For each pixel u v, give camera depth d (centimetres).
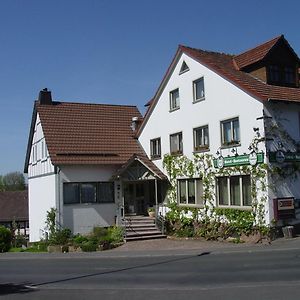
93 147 3092
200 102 2655
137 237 2617
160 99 3055
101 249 2347
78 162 2920
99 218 2972
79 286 1322
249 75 2516
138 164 2973
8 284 1420
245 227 2286
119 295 1155
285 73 2494
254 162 2228
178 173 2831
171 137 2938
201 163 2628
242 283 1232
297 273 1338
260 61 2422
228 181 2430
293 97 2303
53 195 2931
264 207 2178
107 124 3350
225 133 2469
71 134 3134
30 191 3575
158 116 3072
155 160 3086
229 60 2731
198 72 2678
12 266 1867
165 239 2616
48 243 2605
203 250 2047
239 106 2345
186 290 1180
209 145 2570
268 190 2169
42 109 3247
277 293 1079
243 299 1034
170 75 2952
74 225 2892
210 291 1148
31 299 1150
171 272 1500
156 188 2873
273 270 1409
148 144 3177
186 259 1814
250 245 2108
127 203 3103
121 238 2589
